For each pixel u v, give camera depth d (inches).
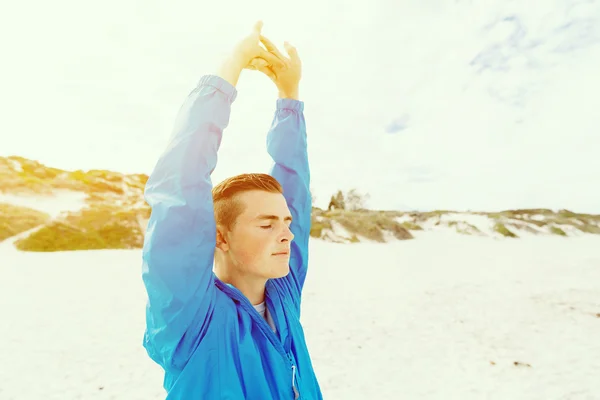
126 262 647.8
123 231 951.6
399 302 374.3
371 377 199.9
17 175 1219.9
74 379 201.2
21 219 926.4
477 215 1355.8
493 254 785.6
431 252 835.4
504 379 198.4
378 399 175.0
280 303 34.1
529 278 504.4
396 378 198.5
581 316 321.1
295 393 30.0
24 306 355.9
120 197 1322.6
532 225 1274.6
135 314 330.6
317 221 1144.8
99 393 185.2
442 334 275.4
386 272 563.8
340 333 277.0
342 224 1133.1
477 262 667.4
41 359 229.1
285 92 42.6
